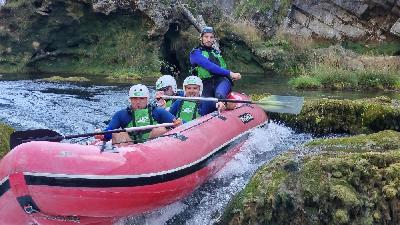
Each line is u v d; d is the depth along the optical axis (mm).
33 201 4020
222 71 6953
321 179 4500
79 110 9891
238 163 6027
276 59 18172
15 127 8250
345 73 13656
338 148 5285
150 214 4684
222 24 18781
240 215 4508
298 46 18688
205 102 6676
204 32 7141
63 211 4094
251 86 13859
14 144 4680
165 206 4746
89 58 17875
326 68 14977
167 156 4629
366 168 4547
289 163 4703
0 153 5855
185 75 17828
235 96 7395
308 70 16875
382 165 4648
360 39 19531
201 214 4832
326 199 4398
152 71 17078
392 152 4781
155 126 5199
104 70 17656
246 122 6566
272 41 19359
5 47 17906
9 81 14797
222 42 18625
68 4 17172
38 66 17953
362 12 19344
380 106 7438
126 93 12227
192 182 4914
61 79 15289
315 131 7719
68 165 3998
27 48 17781
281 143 7098
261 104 6660
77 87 13438
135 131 5242
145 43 17406
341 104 7629
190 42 17656
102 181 4070
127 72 16875
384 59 16375
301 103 6750
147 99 5547
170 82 6793
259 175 4742
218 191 5141
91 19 17469
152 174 4363
